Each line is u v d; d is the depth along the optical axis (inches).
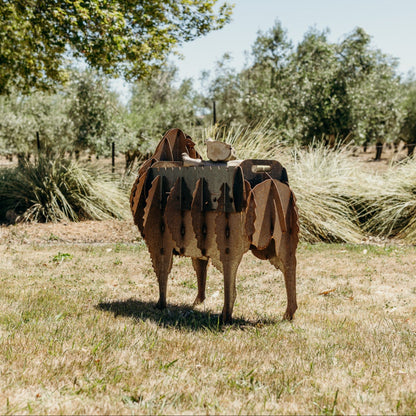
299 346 170.6
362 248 406.6
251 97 1040.2
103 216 539.2
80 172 561.6
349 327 196.5
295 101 1029.8
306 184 476.1
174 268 321.4
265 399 124.2
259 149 491.8
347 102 975.6
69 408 116.1
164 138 224.8
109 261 336.5
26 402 118.4
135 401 124.7
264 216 189.5
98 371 140.3
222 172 190.1
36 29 544.4
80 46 562.9
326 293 259.0
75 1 506.9
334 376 143.9
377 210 491.2
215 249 195.0
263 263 342.0
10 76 642.8
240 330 189.3
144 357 154.1
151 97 1524.4
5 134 1262.3
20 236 443.2
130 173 623.2
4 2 505.4
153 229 212.1
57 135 1168.8
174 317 206.7
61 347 156.6
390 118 1234.6
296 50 1517.0
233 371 145.8
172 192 199.6
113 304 224.1
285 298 248.2
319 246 418.9
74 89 1064.8
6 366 138.9
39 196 538.3
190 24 635.5
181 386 132.4
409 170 523.2
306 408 121.9
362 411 121.3
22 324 181.2
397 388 136.3
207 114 1321.4
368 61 988.6
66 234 457.4
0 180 572.4
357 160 565.3
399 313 220.7
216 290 262.4
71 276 286.4
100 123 1061.8
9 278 273.9
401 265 333.7
